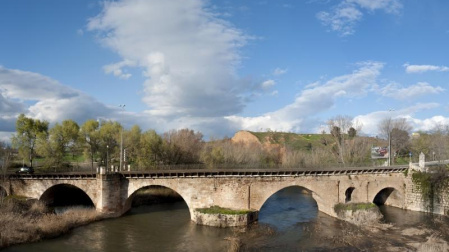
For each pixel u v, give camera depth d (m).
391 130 108.69
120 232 45.56
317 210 60.94
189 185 52.53
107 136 79.50
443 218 51.53
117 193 54.56
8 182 59.06
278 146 133.12
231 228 47.25
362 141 104.19
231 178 52.00
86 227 47.84
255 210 51.62
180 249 38.66
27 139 72.94
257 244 40.00
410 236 42.41
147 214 56.56
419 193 58.09
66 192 67.75
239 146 115.56
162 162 81.69
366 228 46.69
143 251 38.03
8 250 37.00
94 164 79.94
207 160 89.00
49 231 42.91
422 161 59.69
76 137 75.88
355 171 57.50
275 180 53.06
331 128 96.06
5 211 45.97
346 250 37.44
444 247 36.78
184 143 95.00
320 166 64.12
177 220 52.38
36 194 58.22
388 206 63.91
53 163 72.75
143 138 79.75
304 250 37.66
